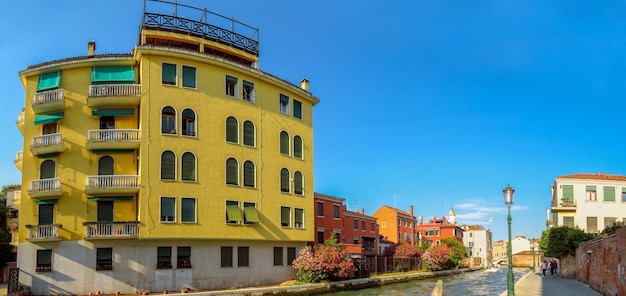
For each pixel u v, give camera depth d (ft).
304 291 114.32
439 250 217.97
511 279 72.28
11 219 163.12
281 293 108.37
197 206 106.52
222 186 111.04
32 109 108.47
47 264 101.19
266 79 123.24
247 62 133.49
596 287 103.60
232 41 128.47
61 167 104.37
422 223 387.34
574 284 125.08
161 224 101.81
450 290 133.18
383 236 278.26
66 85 107.45
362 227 217.36
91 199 103.09
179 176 105.29
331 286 123.54
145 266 101.14
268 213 119.65
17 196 111.24
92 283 99.30
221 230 109.19
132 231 99.50
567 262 159.02
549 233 164.96
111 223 99.25
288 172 127.75
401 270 190.29
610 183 183.21
